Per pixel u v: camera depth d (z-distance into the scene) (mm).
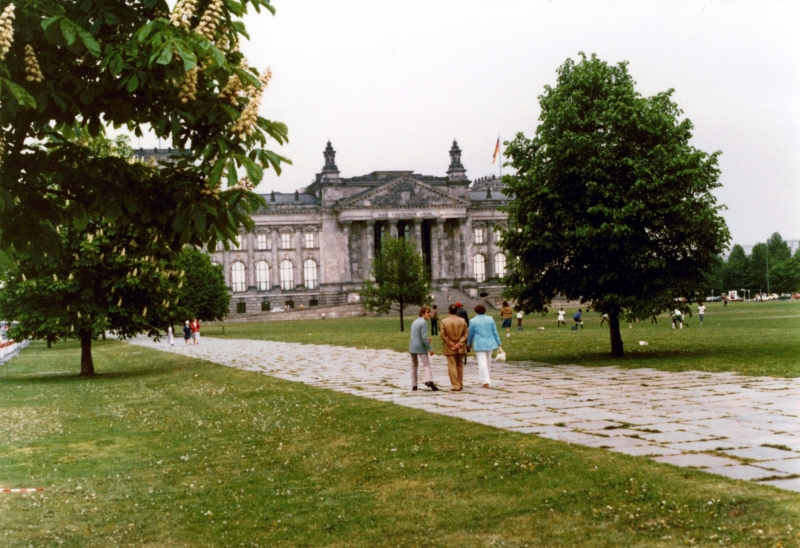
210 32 9516
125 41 9766
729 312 117562
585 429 19875
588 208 41812
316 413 25406
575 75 44281
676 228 41594
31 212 10797
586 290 44000
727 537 10938
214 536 12719
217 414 27047
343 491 15094
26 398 36375
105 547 12352
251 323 176250
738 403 23500
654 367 36656
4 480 17203
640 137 43156
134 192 11062
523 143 45562
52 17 9188
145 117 10484
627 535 11500
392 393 30469
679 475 14352
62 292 45406
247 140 10086
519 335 75625
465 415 23344
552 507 13094
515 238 44000
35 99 9805
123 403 32500
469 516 12961
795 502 12203
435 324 83000
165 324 49031
